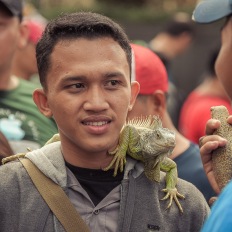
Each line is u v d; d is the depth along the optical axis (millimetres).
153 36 19375
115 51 3576
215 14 4508
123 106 3580
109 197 3662
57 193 3604
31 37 7805
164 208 3715
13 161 3797
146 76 5188
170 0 21359
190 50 17547
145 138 3658
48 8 20188
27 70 7926
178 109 10531
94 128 3521
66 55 3543
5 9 6109
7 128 5945
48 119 6078
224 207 2691
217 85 8273
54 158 3686
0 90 6160
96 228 3615
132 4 21219
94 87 3516
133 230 3629
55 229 3557
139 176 3713
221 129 3863
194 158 5129
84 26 3566
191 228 3760
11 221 3613
